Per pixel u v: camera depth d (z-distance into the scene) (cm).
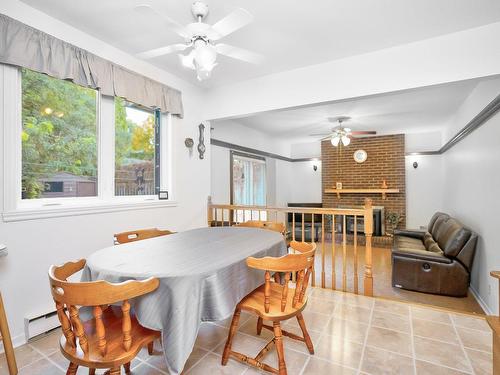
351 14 218
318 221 677
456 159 466
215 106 377
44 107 222
